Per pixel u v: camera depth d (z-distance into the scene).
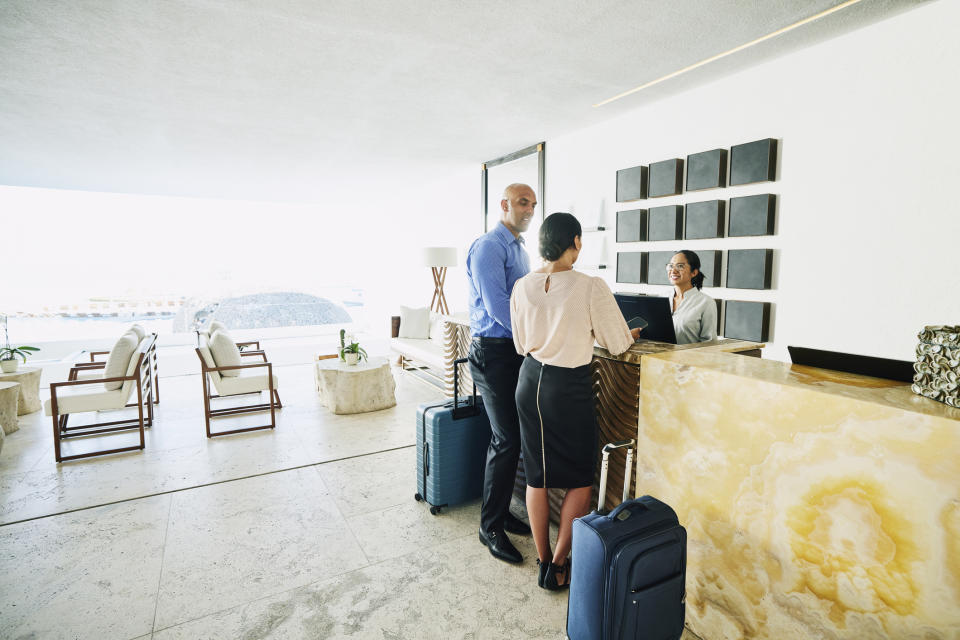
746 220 3.51
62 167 6.54
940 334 1.25
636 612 1.57
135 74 3.46
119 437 4.25
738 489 1.63
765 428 1.53
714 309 3.00
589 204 4.96
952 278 2.59
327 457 3.77
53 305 8.99
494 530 2.45
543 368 1.96
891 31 2.76
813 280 3.20
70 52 3.10
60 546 2.52
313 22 2.74
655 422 1.93
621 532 1.57
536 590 2.16
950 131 2.56
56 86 3.68
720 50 3.16
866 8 2.64
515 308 2.12
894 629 1.26
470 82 3.67
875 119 2.86
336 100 4.04
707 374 1.71
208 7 2.57
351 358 5.16
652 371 1.92
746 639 1.65
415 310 7.39
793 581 1.49
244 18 2.70
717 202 3.69
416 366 6.87
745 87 3.51
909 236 2.75
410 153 5.97
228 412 4.77
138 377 3.91
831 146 3.06
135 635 1.89
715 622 1.76
